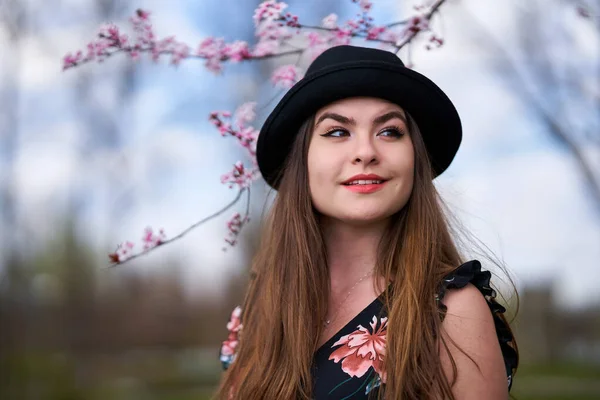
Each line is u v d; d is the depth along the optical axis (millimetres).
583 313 16797
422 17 2568
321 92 1999
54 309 17266
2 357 13367
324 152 2012
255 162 2674
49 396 13039
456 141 2168
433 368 1790
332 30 2639
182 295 20672
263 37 2760
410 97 1996
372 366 1868
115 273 19312
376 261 2055
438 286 1895
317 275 2082
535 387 11555
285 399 1939
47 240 17219
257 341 2154
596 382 12242
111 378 15484
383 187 1965
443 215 2127
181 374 16141
